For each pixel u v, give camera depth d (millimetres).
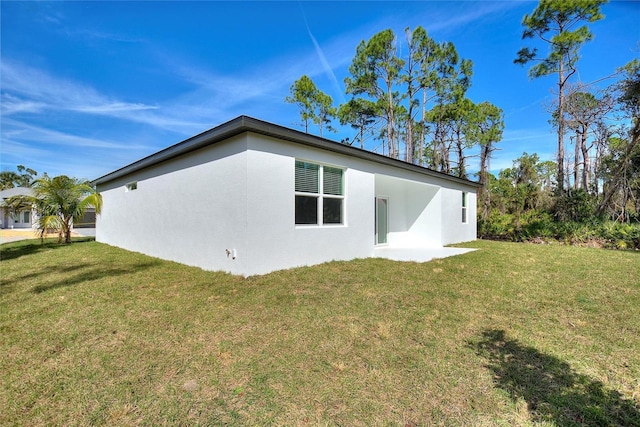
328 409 2008
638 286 4836
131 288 4758
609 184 14586
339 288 4715
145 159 7812
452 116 19641
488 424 1872
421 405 2043
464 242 12148
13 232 19828
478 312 3738
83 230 21609
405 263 6797
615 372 2426
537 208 15797
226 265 5730
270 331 3176
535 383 2281
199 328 3248
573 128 17609
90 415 1947
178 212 7121
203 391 2197
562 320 3496
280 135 5578
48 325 3344
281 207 5828
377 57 20297
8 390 2199
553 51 16812
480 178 21234
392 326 3303
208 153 6203
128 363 2562
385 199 10625
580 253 8422
